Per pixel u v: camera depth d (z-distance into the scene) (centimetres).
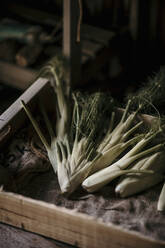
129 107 134
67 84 164
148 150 118
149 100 134
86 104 129
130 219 109
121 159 118
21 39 183
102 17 208
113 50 190
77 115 125
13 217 111
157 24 203
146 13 201
